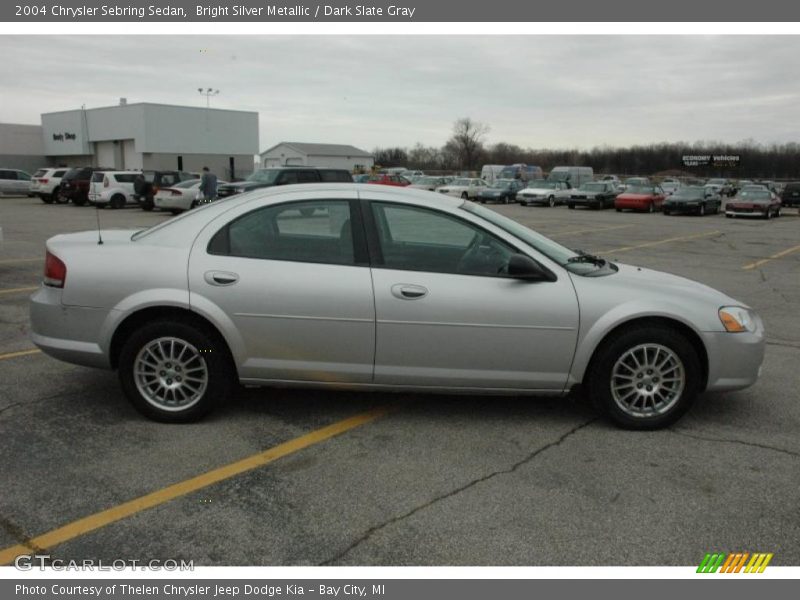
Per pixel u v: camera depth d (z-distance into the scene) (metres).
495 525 3.16
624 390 4.25
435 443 4.06
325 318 4.07
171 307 4.11
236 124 55.25
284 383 4.21
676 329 4.26
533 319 4.07
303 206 4.17
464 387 4.19
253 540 3.02
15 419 4.30
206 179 19.58
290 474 3.63
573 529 3.13
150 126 49.62
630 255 14.58
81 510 3.22
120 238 4.45
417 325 4.06
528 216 28.41
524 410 4.61
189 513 3.22
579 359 4.14
